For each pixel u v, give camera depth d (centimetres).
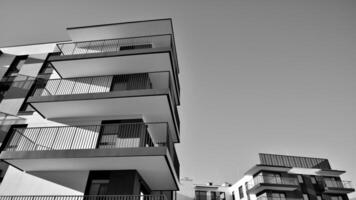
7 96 1309
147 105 1097
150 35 1447
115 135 1060
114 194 878
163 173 991
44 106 1101
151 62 1233
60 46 1529
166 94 1041
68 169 983
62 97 1072
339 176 3070
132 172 947
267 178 2844
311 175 3000
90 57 1214
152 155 846
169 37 1420
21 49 1571
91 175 970
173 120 1190
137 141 1005
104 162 909
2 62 1514
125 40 1453
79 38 1489
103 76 1261
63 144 1042
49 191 943
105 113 1144
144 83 1236
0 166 1052
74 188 941
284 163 3259
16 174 1009
